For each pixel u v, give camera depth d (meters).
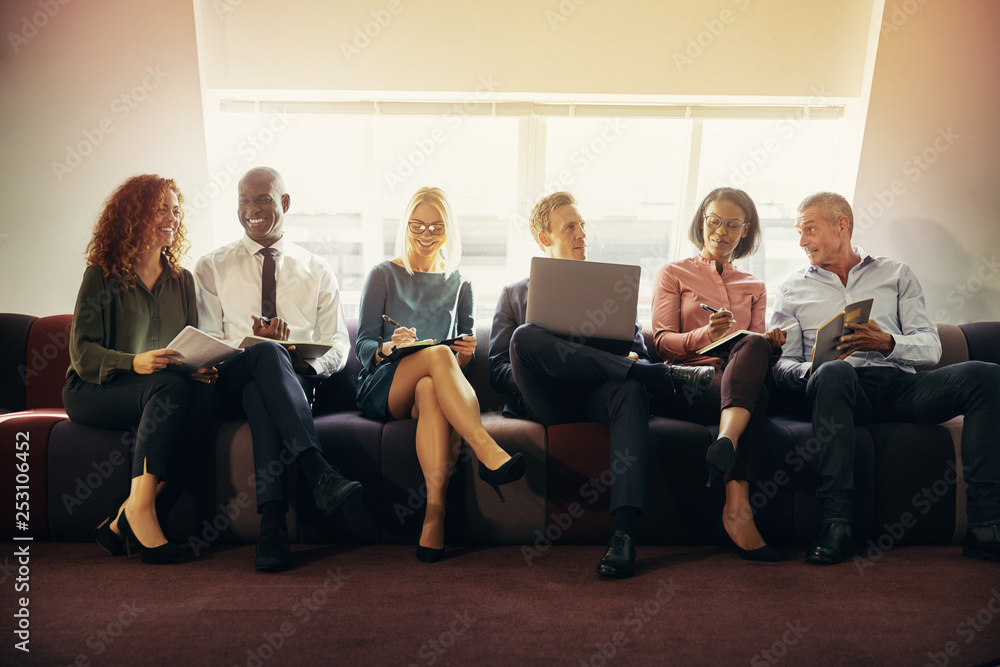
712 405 2.11
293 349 2.05
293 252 2.54
